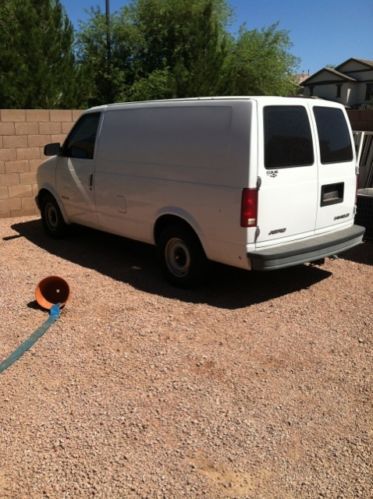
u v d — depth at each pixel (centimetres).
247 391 408
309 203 581
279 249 548
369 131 975
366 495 306
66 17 1474
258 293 609
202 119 563
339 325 526
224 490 309
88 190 738
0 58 1341
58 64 1430
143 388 411
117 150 677
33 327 518
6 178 1006
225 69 1853
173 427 364
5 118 981
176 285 625
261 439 353
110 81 1900
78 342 485
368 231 826
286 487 312
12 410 383
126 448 343
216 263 650
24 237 873
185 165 581
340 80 4753
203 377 427
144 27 1925
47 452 339
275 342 489
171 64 1880
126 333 503
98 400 395
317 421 373
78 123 759
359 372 438
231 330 512
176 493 306
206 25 1866
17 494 305
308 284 641
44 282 576
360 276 673
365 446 347
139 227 664
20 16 1376
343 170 627
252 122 520
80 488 309
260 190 528
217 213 553
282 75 2181
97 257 754
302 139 567
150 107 628
